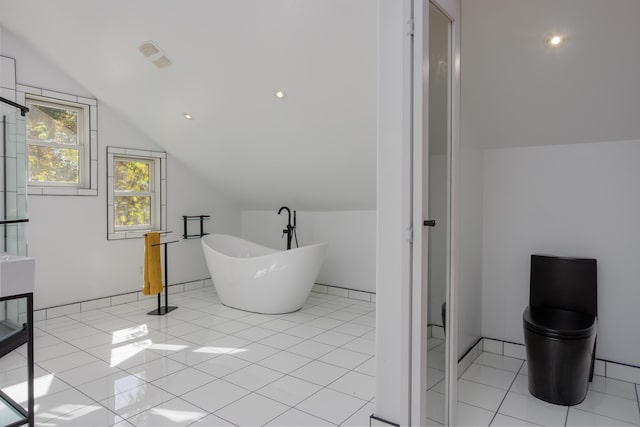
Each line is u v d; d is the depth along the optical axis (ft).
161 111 13.26
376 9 7.89
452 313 6.31
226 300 14.17
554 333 7.29
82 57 11.72
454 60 6.19
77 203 13.23
